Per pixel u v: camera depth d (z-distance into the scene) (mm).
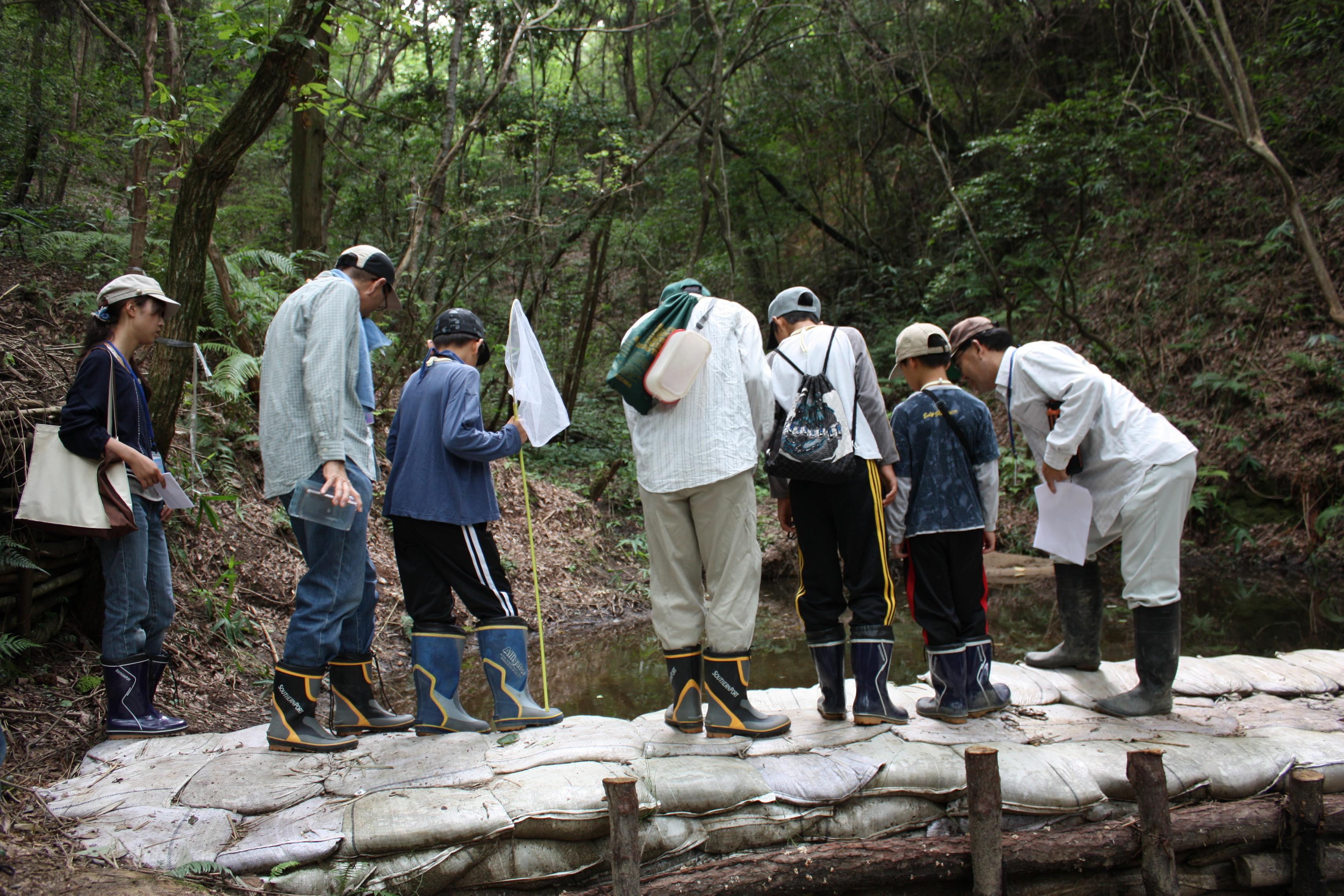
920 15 13320
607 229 9031
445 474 2908
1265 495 8383
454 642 3020
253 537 4957
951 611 3096
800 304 3158
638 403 2814
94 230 6566
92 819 2342
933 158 14188
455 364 2986
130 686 2965
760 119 13266
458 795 2441
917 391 3229
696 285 2980
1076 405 3139
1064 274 10336
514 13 9008
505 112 9148
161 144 5812
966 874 2521
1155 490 3139
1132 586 3217
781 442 2840
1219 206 10586
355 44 7547
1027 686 3436
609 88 13398
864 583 2988
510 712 2971
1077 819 2691
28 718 2949
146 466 2875
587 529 7398
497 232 9031
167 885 2064
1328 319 8852
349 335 2771
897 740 2898
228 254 8039
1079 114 10039
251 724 3500
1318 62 10508
